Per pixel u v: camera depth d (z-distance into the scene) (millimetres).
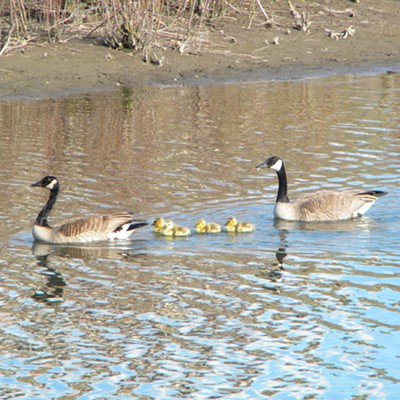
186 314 12742
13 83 27016
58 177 19578
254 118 24812
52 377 10984
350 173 19984
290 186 19094
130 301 13219
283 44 31969
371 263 14789
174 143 22312
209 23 32719
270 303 13125
